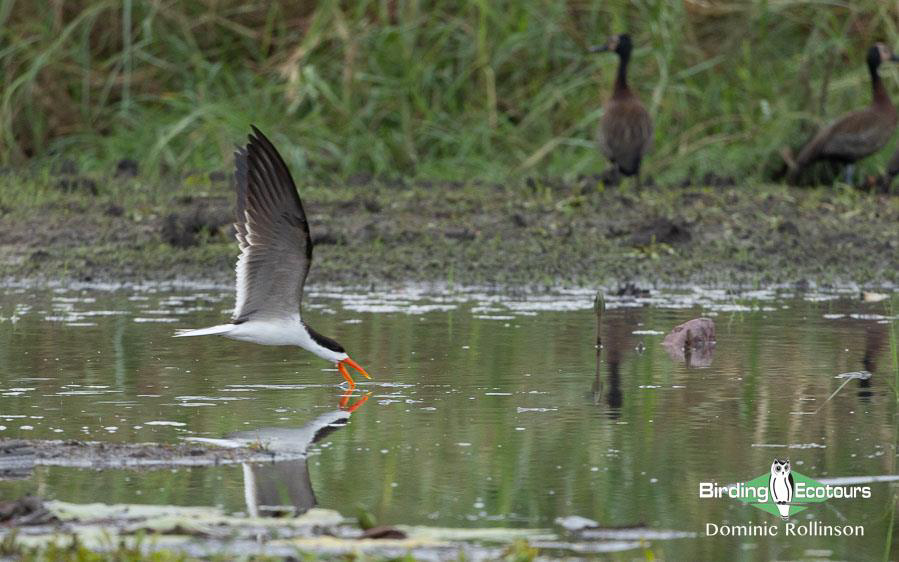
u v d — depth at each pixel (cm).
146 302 1393
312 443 887
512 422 941
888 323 1291
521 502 772
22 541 677
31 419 938
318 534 707
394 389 1036
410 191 1869
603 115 1883
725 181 1950
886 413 970
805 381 1061
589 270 1562
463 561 659
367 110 2025
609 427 931
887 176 1938
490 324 1282
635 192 1875
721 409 979
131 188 1872
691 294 1458
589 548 700
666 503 775
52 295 1434
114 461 838
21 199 1784
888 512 771
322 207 1772
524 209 1775
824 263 1605
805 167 1978
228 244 1648
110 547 661
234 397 1011
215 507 753
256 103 2045
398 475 819
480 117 2056
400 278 1528
